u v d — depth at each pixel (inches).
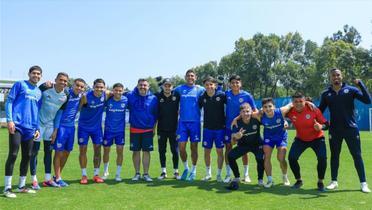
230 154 303.4
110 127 335.3
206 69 2704.2
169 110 346.9
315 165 422.6
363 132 1109.7
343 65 1808.6
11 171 267.7
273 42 2404.0
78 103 318.0
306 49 2561.5
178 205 242.2
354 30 2610.7
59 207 235.1
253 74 2444.6
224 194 275.7
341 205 241.4
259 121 312.2
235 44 2465.6
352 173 367.9
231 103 333.7
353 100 298.8
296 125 307.3
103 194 273.7
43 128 303.7
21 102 274.5
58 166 307.9
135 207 236.8
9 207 233.8
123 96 338.6
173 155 350.6
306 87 2304.4
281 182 327.9
